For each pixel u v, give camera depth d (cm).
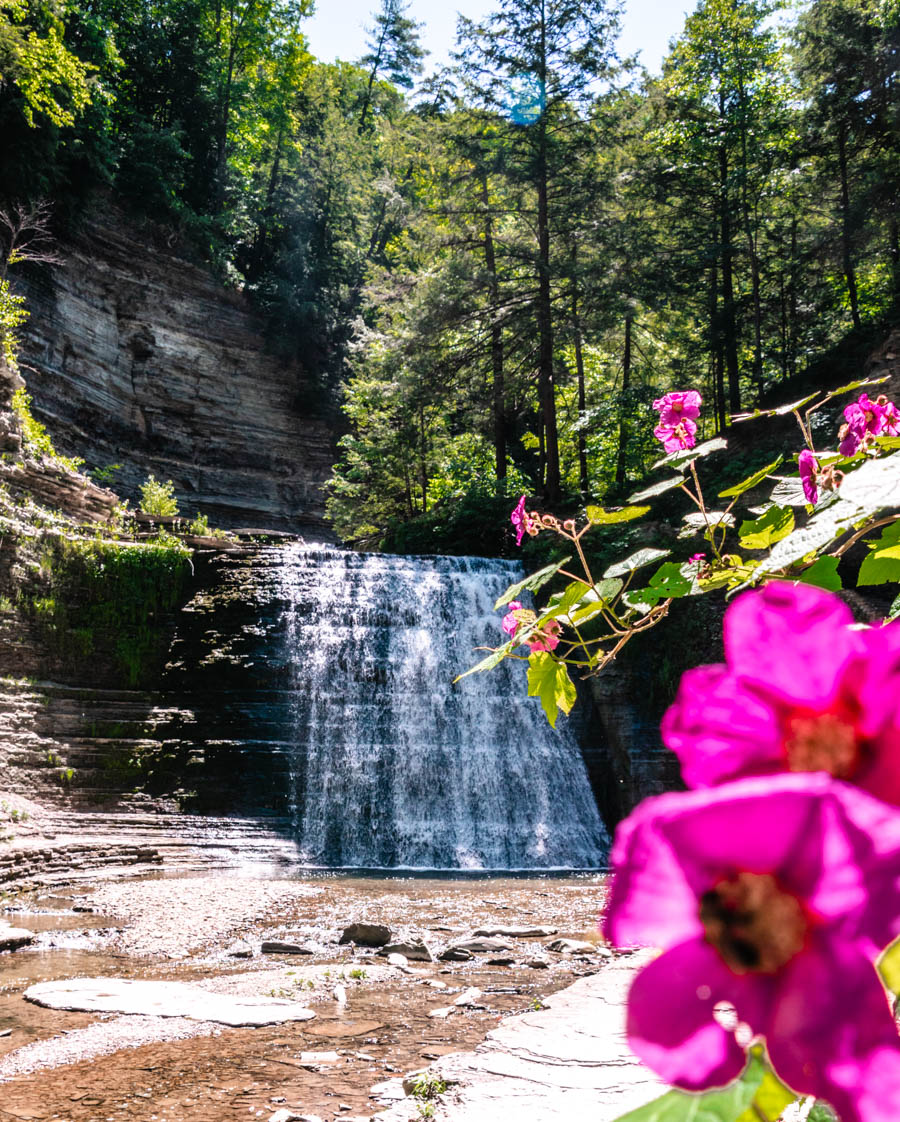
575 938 980
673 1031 37
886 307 3709
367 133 6341
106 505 2453
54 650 2030
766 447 2759
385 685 2288
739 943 36
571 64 3138
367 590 2402
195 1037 607
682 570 208
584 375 4128
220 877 1611
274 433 4638
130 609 2177
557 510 3116
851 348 2973
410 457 3638
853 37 3241
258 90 5131
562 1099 359
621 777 2194
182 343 4309
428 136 3322
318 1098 477
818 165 3747
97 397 3853
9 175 3262
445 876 1705
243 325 4581
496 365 3384
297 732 2155
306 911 1197
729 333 3566
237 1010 673
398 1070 529
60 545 2111
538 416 4134
